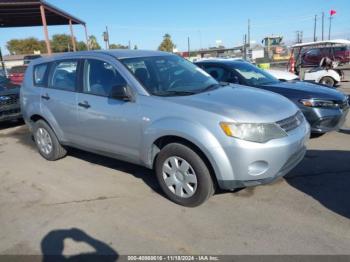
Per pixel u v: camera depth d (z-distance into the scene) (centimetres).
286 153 357
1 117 815
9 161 596
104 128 449
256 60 3950
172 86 434
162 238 337
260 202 396
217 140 347
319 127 591
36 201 430
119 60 445
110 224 367
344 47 2305
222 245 321
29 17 1831
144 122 398
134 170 516
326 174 467
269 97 415
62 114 511
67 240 342
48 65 548
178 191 394
